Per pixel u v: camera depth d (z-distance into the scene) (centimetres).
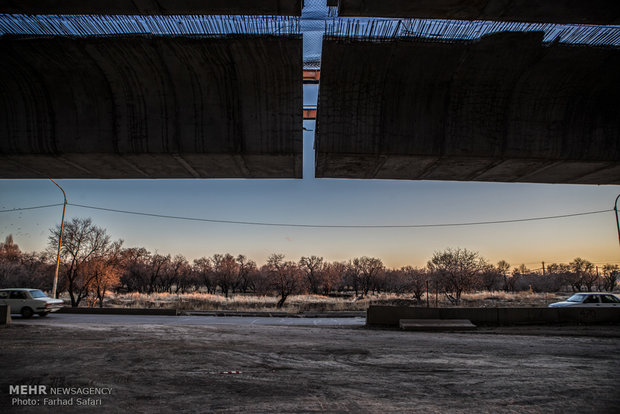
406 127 1092
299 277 5681
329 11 911
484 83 1046
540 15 854
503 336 1455
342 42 937
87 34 925
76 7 847
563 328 1667
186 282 9850
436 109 1084
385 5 835
